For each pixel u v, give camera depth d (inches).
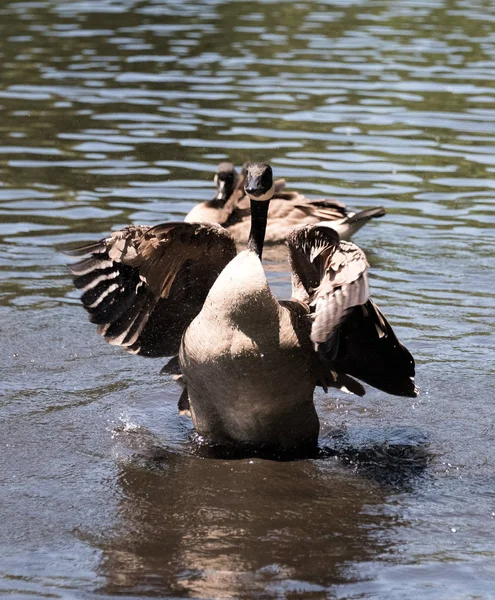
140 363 387.5
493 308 437.1
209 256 318.7
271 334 293.7
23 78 820.0
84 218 540.1
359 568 241.8
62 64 868.6
